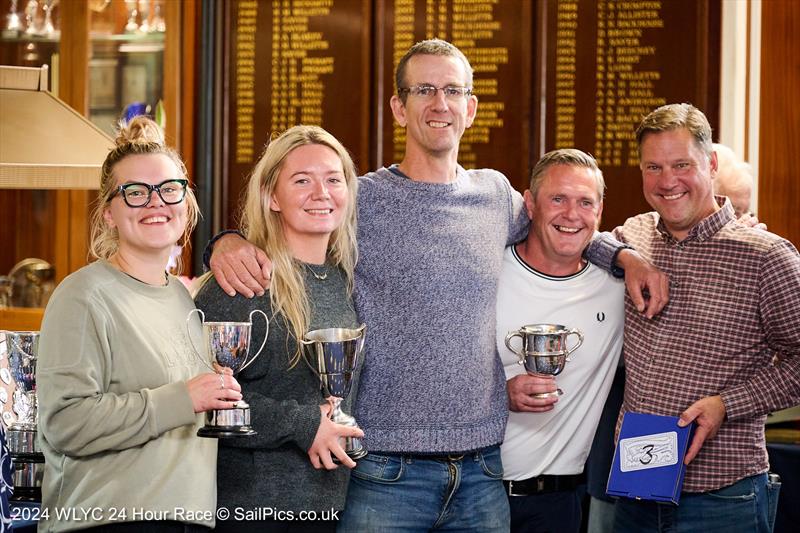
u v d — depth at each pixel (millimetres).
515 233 2656
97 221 2215
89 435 1951
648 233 2715
